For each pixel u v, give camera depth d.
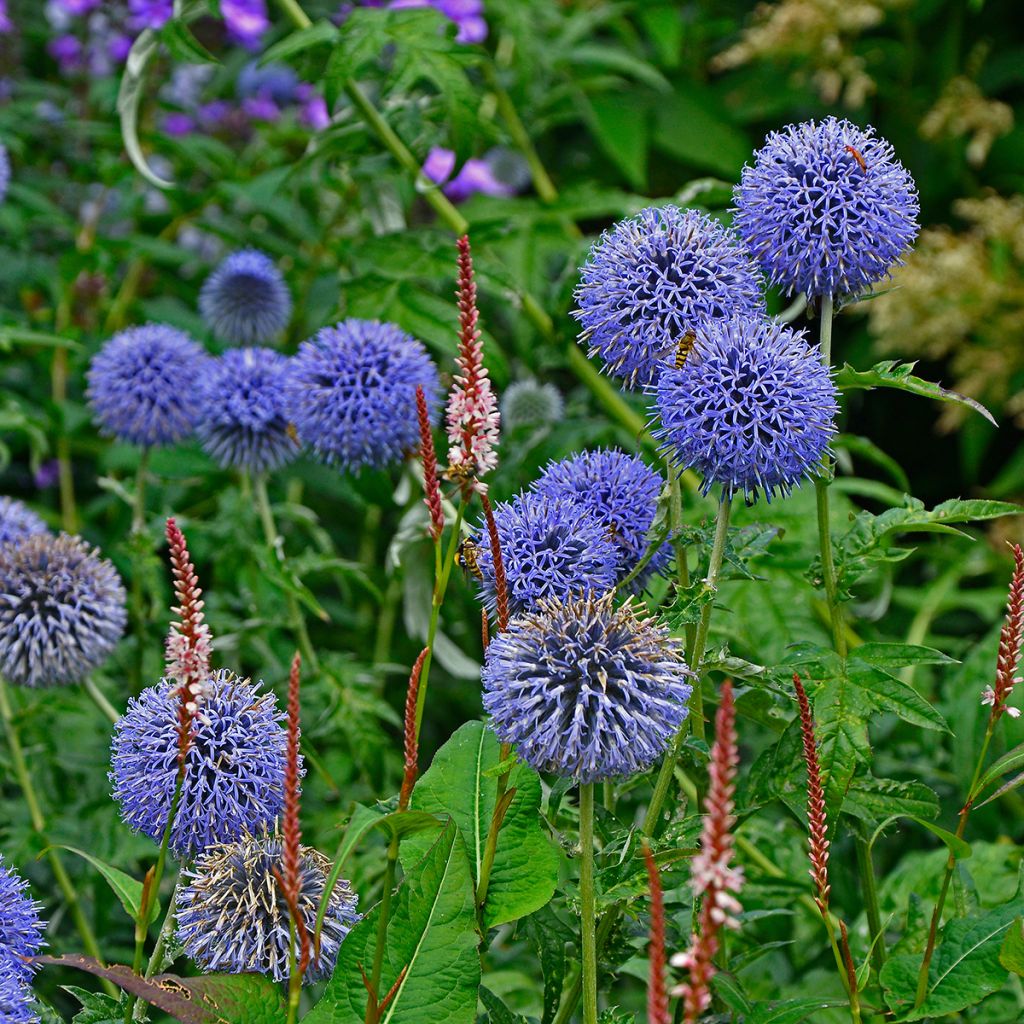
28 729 1.08
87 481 1.51
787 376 0.85
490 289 1.10
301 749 1.00
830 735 0.86
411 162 1.12
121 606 1.03
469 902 0.81
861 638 1.19
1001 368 1.43
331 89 1.05
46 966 1.03
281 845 0.84
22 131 1.50
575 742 0.80
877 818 0.87
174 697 0.86
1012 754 0.83
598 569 0.87
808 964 1.04
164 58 1.58
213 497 1.31
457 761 0.85
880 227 0.87
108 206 1.60
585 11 1.66
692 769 0.92
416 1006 0.80
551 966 0.85
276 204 1.28
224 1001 0.79
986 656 1.09
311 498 1.45
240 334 1.23
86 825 1.06
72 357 1.36
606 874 0.82
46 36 1.70
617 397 1.16
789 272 0.88
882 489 1.12
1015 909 0.84
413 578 1.10
